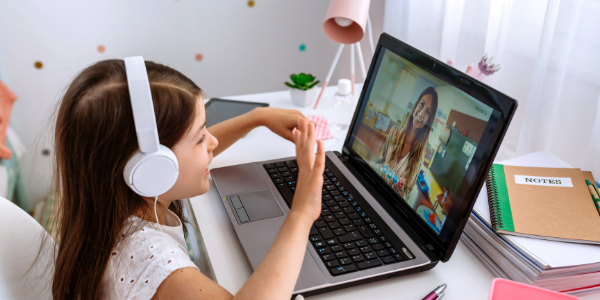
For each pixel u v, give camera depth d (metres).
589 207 0.69
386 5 1.57
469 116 0.65
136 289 0.56
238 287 0.64
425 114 0.74
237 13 1.86
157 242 0.58
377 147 0.85
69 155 0.56
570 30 0.90
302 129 0.65
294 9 1.90
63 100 0.56
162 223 0.67
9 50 1.70
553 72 0.95
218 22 1.86
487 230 0.68
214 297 0.53
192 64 1.93
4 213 0.66
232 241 0.73
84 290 0.59
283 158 0.93
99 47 1.79
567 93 0.97
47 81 1.78
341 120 1.14
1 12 1.63
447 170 0.67
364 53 1.91
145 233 0.59
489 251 0.68
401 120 0.80
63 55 1.76
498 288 0.51
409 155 0.76
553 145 1.03
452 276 0.67
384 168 0.82
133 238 0.59
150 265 0.56
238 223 0.73
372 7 1.75
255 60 1.98
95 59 1.81
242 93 2.06
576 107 0.96
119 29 1.78
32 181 1.85
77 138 0.54
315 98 1.27
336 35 1.12
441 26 1.33
